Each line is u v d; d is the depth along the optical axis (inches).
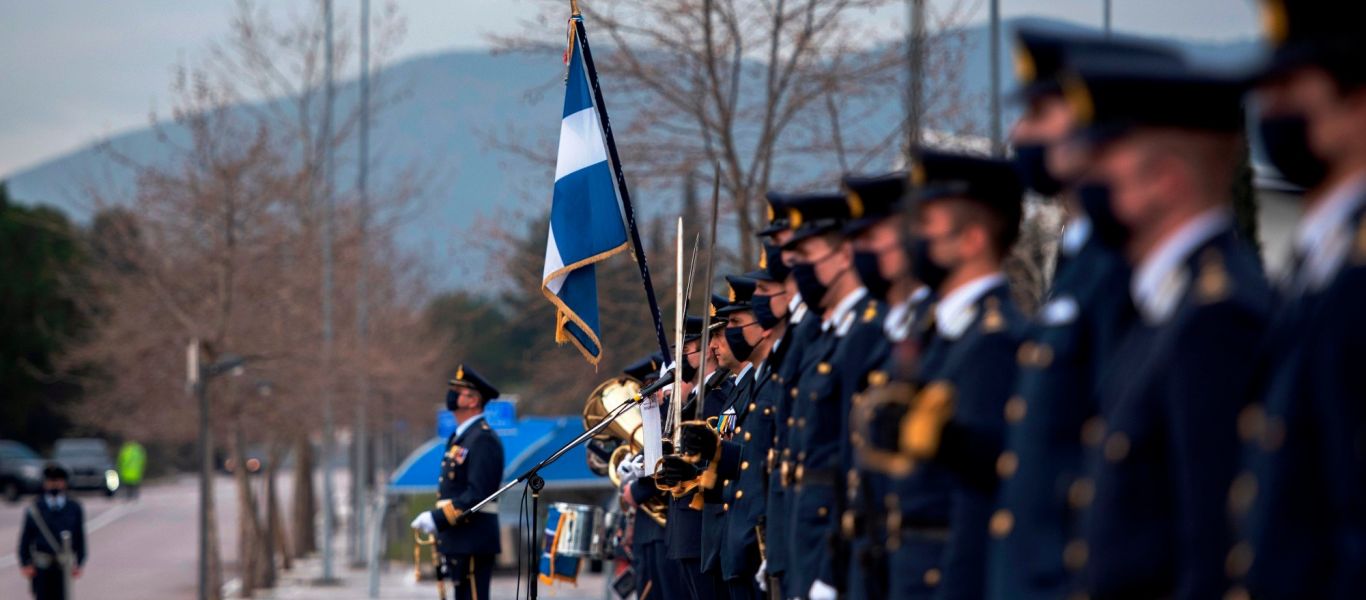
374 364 2751.0
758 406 707.4
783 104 1759.4
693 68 1723.7
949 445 404.5
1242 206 1048.2
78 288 2716.5
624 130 1728.6
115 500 4926.2
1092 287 366.3
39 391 5428.2
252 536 2265.0
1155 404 323.9
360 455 2876.5
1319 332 287.7
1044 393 368.5
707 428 751.1
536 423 1795.0
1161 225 333.7
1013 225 446.9
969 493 413.7
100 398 2509.8
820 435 558.9
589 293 970.7
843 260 565.3
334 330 2593.5
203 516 1882.4
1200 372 313.7
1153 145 329.1
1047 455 365.7
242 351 2273.6
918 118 463.2
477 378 1181.7
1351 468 280.5
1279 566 292.8
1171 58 350.9
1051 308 379.6
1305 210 311.0
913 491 452.4
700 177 1692.9
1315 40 295.0
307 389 2380.7
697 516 906.7
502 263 2265.0
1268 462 296.2
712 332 871.1
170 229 2301.9
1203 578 309.9
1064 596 355.9
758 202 1640.0
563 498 1694.1
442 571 1177.4
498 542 1190.9
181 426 2340.1
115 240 2458.2
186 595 2322.8
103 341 2420.0
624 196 936.3
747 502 714.2
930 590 446.0
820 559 553.3
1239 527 303.7
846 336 542.6
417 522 1175.0
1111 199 336.5
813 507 556.1
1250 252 348.5
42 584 1728.6
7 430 5511.8
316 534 3639.3
